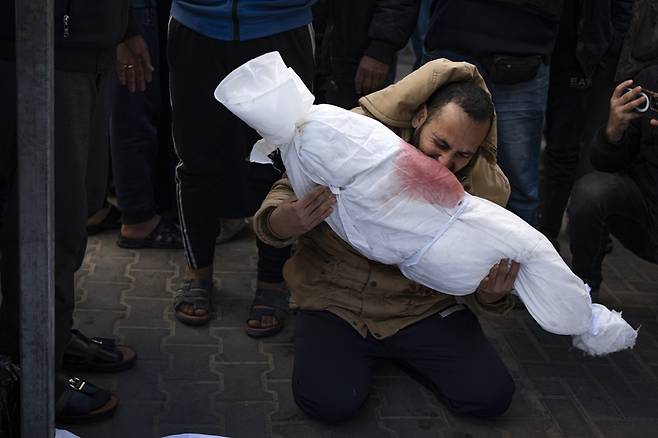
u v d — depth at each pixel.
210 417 2.76
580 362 3.27
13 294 2.41
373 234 2.38
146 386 2.89
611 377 3.18
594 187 3.32
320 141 2.27
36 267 1.99
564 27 3.81
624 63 3.32
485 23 3.28
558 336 3.44
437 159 2.37
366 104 2.50
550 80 3.94
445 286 2.45
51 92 1.90
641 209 3.34
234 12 2.95
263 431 2.72
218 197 3.29
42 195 1.95
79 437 2.46
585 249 3.42
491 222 2.33
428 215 2.32
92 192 2.71
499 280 2.44
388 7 3.56
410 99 2.42
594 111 4.24
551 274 2.36
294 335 3.10
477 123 2.32
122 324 3.27
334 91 4.08
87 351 2.90
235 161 3.56
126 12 2.54
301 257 2.91
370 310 2.81
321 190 2.38
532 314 2.44
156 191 4.05
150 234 3.92
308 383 2.73
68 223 2.41
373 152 2.28
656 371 3.25
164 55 3.83
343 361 2.77
